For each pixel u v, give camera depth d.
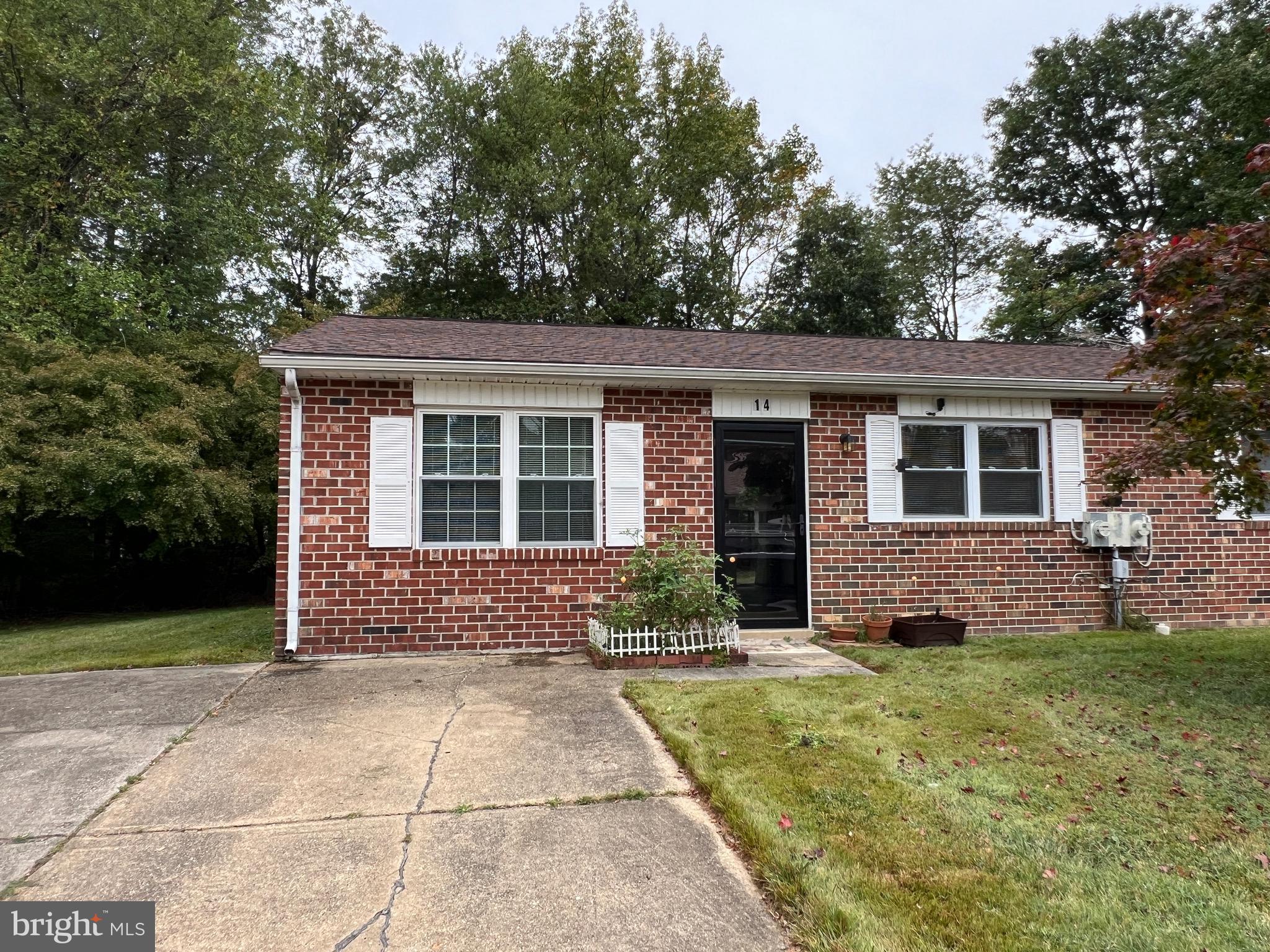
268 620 9.64
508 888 2.55
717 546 7.41
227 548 14.95
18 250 12.88
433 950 2.19
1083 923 2.35
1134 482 5.77
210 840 2.89
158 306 14.29
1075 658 6.36
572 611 7.00
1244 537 8.45
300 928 2.30
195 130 14.27
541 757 3.83
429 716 4.59
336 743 4.07
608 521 7.14
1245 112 17.27
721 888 2.56
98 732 4.27
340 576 6.61
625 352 7.76
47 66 13.01
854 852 2.78
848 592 7.62
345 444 6.67
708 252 23.77
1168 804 3.32
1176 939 2.28
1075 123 25.36
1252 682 5.47
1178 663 6.12
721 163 23.91
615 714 4.62
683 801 3.30
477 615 6.82
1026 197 27.05
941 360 8.62
